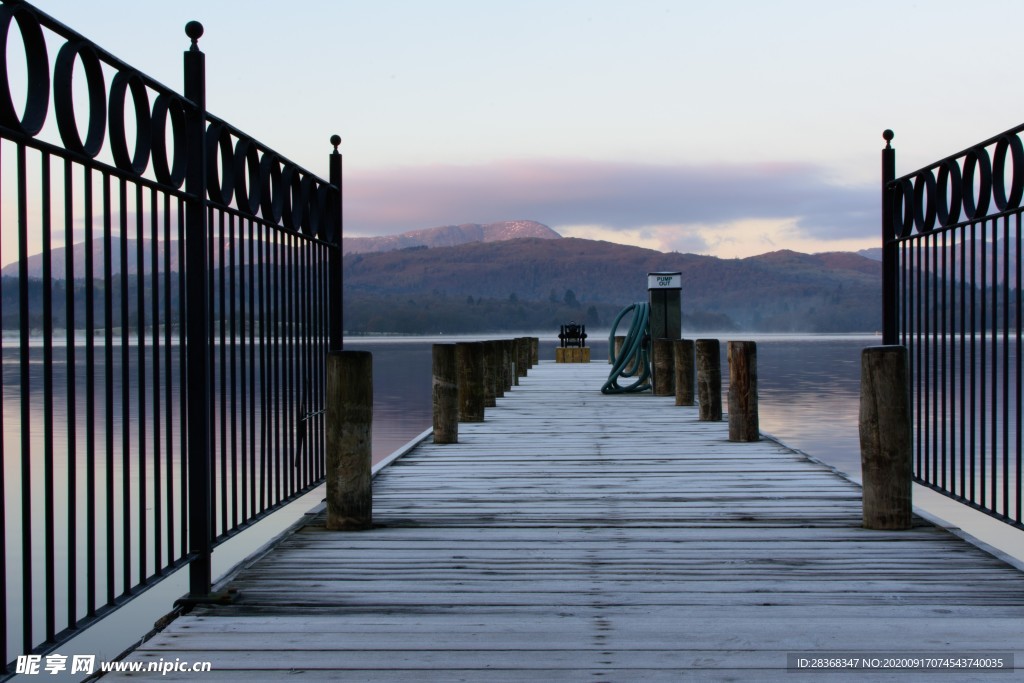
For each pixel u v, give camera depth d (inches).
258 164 156.5
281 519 323.6
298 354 188.7
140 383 117.7
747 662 104.8
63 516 290.5
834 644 110.5
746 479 234.4
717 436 324.5
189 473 133.0
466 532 173.0
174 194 126.0
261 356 160.9
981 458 170.1
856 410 695.1
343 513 174.9
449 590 134.3
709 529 175.5
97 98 102.7
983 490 169.5
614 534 171.2
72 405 101.7
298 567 147.3
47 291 93.5
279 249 176.2
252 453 156.3
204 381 130.7
